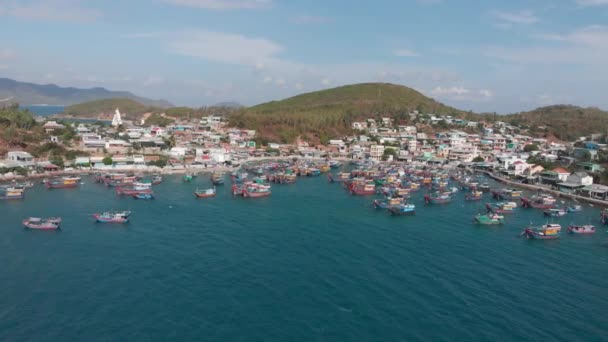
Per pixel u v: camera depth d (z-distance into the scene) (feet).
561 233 416.05
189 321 226.38
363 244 358.84
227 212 458.91
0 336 208.85
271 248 341.41
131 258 311.68
